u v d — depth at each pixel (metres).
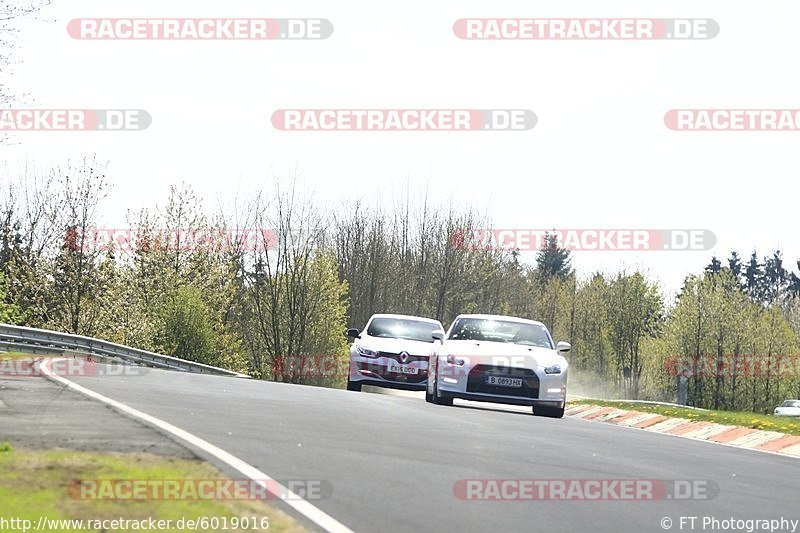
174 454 26.61
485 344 60.56
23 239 191.12
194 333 196.62
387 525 21.17
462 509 23.47
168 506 20.62
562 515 23.80
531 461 32.09
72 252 189.12
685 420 58.78
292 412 42.09
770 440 48.75
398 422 41.50
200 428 33.31
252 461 27.34
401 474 27.44
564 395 59.00
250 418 38.16
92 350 104.44
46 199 190.50
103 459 24.86
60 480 22.06
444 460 30.72
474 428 41.72
